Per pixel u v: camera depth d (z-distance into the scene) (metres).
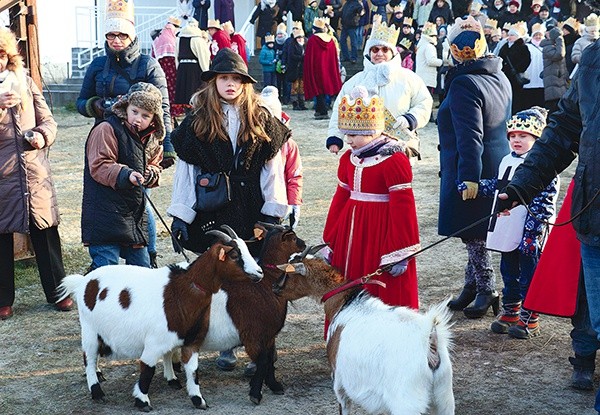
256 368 5.04
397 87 6.92
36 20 7.94
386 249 5.07
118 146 6.04
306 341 6.12
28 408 5.04
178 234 5.56
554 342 6.03
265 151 5.55
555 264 5.22
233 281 4.89
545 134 4.73
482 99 6.22
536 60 14.59
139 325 4.84
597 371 5.50
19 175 6.46
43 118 6.65
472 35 6.35
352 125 5.10
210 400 5.11
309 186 11.96
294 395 5.18
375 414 4.15
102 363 5.74
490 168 6.34
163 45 17.33
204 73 5.39
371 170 5.12
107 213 6.11
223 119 5.44
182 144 5.48
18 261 8.03
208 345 5.04
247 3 25.88
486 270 6.51
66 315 6.76
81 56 21.89
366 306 4.36
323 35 18.11
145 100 5.92
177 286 4.84
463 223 6.37
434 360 3.98
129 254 6.39
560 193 11.13
